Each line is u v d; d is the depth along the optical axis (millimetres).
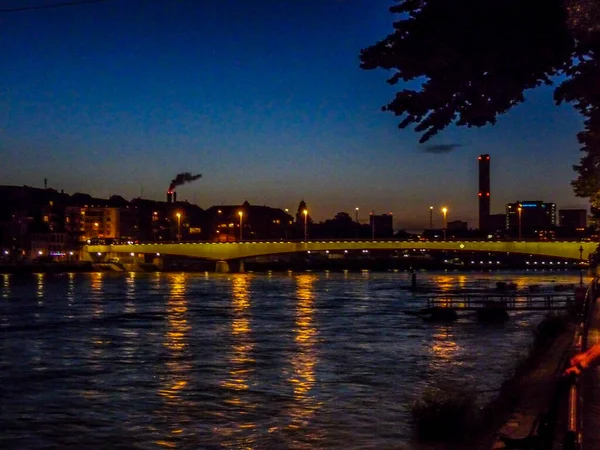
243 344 50156
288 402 29219
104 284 141875
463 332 57594
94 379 35344
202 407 28438
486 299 88000
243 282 156000
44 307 85000
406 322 66750
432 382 33844
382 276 199375
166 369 38500
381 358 42688
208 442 23203
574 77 14234
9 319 69938
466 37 13859
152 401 29734
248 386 33094
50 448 22781
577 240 151750
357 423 25094
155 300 97750
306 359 42344
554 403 7520
